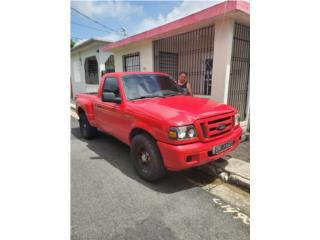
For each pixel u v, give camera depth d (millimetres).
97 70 12281
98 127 4359
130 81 3545
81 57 13164
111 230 1953
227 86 4828
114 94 3314
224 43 4633
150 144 2662
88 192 2629
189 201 2436
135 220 2094
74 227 1991
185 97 3572
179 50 7129
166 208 2297
